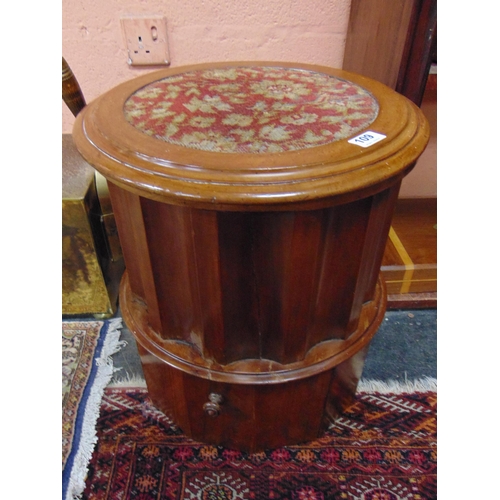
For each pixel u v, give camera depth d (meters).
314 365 0.72
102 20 1.04
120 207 0.66
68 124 1.23
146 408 0.94
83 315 1.14
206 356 0.72
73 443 0.85
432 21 0.75
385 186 0.57
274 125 0.62
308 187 0.50
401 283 1.17
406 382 0.99
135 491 0.79
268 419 0.79
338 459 0.84
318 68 0.88
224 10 1.05
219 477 0.81
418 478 0.80
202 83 0.79
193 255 0.60
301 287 0.62
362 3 0.97
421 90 0.82
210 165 0.52
